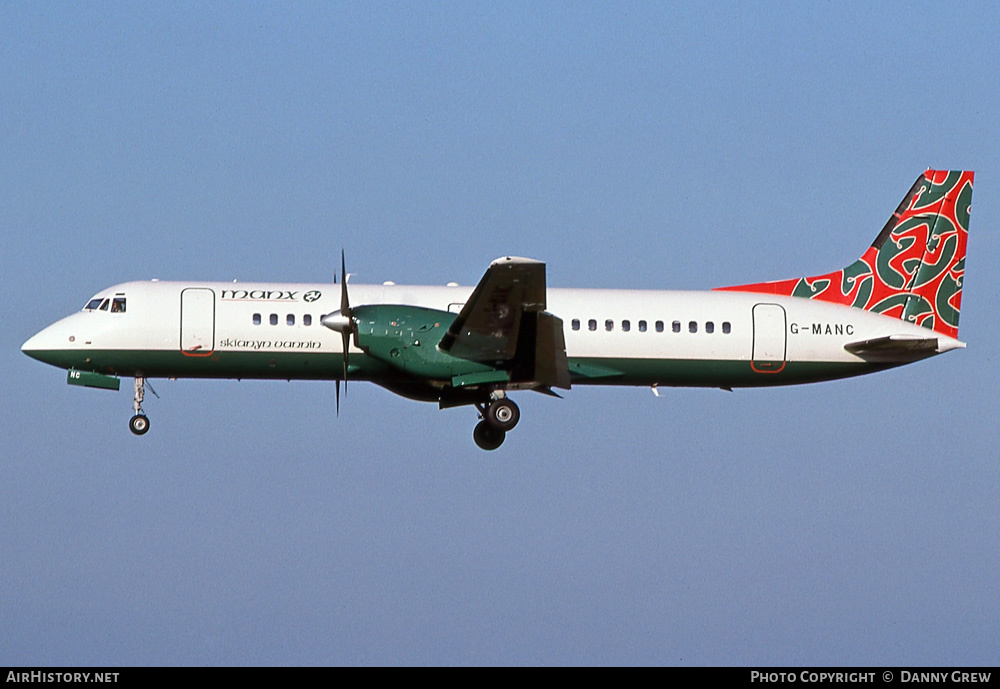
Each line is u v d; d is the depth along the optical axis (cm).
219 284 10594
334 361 10381
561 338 9762
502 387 10381
